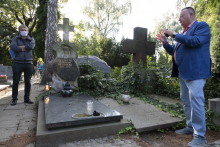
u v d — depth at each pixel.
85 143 2.31
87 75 5.38
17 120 3.19
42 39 12.73
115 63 20.17
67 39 5.07
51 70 4.87
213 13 6.23
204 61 2.36
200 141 2.33
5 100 4.88
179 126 3.10
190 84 2.41
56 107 3.22
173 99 5.27
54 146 2.24
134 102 4.45
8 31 18.30
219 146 2.33
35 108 4.04
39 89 7.02
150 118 3.19
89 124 2.60
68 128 2.44
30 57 4.41
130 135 2.62
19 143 2.27
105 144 2.29
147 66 6.27
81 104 3.50
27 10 18.88
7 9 17.44
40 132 2.28
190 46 2.32
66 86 4.43
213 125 3.07
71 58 5.00
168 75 6.18
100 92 5.21
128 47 6.17
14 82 4.31
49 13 9.06
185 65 2.45
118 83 5.89
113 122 2.75
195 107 2.33
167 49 2.90
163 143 2.49
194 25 2.48
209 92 4.88
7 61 23.00
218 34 5.45
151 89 6.22
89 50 13.06
